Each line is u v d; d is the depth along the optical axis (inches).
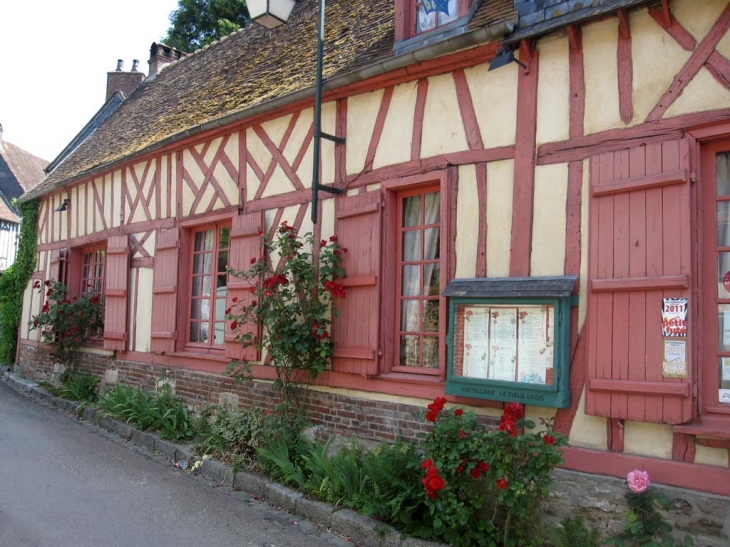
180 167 291.9
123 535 153.0
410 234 190.9
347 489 169.3
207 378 259.4
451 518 140.1
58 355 360.5
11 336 455.2
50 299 368.2
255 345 225.3
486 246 164.4
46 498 177.9
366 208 192.7
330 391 202.2
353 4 283.4
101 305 362.0
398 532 150.1
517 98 161.5
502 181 162.9
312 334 197.8
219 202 264.4
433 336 180.2
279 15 206.1
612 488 134.3
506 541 140.1
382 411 185.2
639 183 135.8
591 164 144.7
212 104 307.0
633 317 134.3
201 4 823.1
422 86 184.5
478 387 155.4
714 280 131.0
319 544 154.3
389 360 187.8
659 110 136.7
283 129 235.3
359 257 194.5
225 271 265.1
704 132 130.3
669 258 130.6
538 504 140.9
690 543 121.2
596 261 141.5
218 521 167.2
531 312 148.3
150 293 303.6
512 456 133.7
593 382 137.8
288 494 180.1
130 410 271.0
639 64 140.6
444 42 167.5
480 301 157.1
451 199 173.0
